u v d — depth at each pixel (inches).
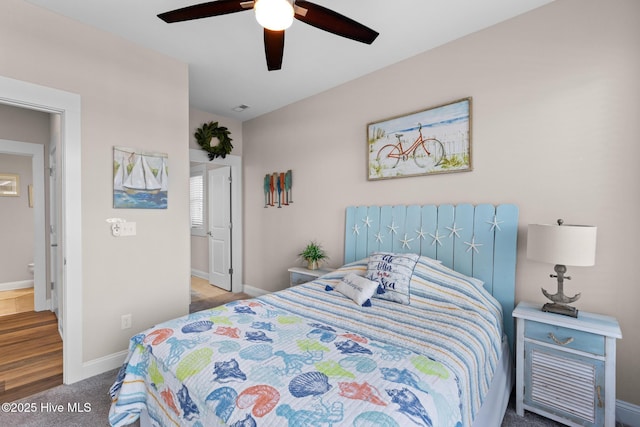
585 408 64.5
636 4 70.3
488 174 91.3
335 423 35.3
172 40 97.2
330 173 133.9
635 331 70.5
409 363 48.6
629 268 71.1
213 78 123.7
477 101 93.2
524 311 73.8
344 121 128.3
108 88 92.8
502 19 87.7
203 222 217.8
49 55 82.0
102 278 91.8
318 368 46.8
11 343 111.1
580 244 65.1
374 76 118.0
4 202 180.4
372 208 116.8
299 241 148.3
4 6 75.5
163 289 105.6
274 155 160.1
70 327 85.9
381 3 80.3
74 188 86.0
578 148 77.3
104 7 81.4
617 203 72.5
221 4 58.7
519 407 72.9
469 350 56.5
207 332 60.5
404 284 84.3
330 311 76.3
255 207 172.7
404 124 108.6
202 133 159.2
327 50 103.1
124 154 95.9
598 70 74.7
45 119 144.8
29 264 188.1
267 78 123.9
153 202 102.5
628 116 71.1
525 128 84.9
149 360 57.4
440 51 100.8
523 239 85.4
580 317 69.5
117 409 56.9
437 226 99.8
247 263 178.9
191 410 45.3
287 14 56.4
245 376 45.2
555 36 80.4
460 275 88.6
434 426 37.4
